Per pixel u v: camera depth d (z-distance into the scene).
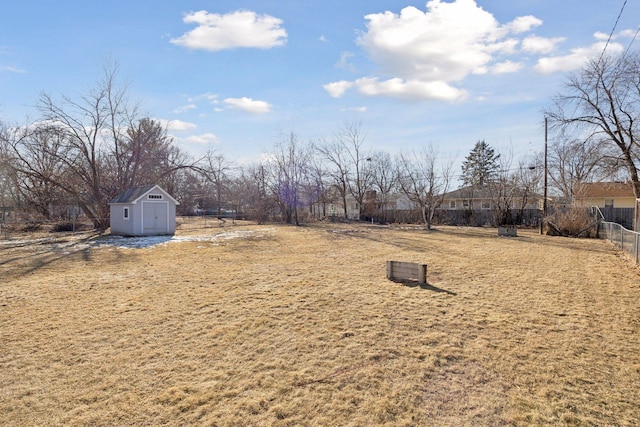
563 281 8.21
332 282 8.03
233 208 38.94
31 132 21.69
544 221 21.62
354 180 35.72
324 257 11.98
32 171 22.05
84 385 3.66
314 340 4.73
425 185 26.88
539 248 14.41
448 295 6.91
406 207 34.03
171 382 3.70
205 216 38.16
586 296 6.90
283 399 3.35
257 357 4.25
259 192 33.00
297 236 18.88
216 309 6.10
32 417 3.14
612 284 7.94
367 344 4.58
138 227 19.16
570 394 3.42
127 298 6.88
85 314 5.91
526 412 3.12
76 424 3.03
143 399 3.39
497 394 3.41
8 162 20.94
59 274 9.33
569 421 3.00
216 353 4.38
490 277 8.59
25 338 4.91
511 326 5.23
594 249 14.22
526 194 27.53
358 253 12.92
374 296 6.82
